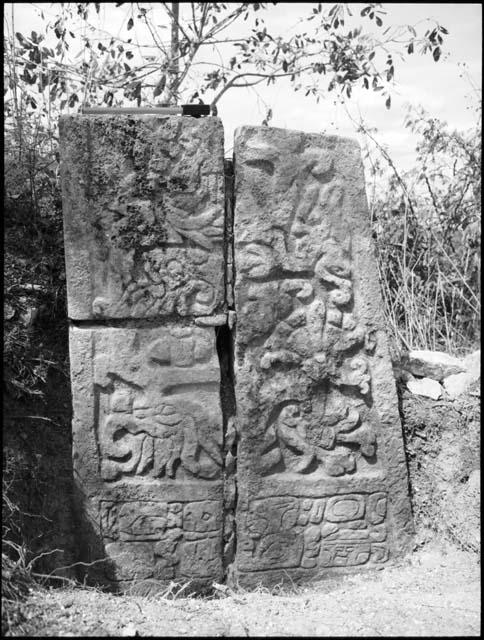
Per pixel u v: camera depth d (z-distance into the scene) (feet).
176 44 21.57
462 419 15.12
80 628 10.50
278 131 13.61
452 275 21.26
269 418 13.51
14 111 16.84
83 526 12.91
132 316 13.09
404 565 13.82
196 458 13.26
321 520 13.65
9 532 12.21
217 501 13.28
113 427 13.03
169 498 13.15
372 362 14.10
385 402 14.02
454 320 21.39
